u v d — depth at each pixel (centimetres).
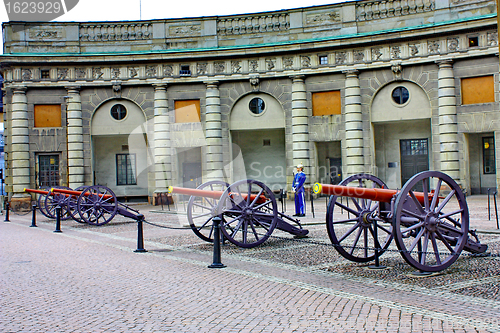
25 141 2923
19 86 2909
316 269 892
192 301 684
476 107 2586
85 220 1795
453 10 2631
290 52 2875
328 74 2859
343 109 2838
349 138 2808
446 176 838
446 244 847
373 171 2798
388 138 2980
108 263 993
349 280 796
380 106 2784
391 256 1002
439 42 2641
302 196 1831
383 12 2767
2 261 1030
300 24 2884
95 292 743
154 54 2923
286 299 685
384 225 1510
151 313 627
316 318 594
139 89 2986
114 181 3094
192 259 1029
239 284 785
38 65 2933
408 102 2730
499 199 2442
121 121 2981
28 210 2877
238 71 2938
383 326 557
